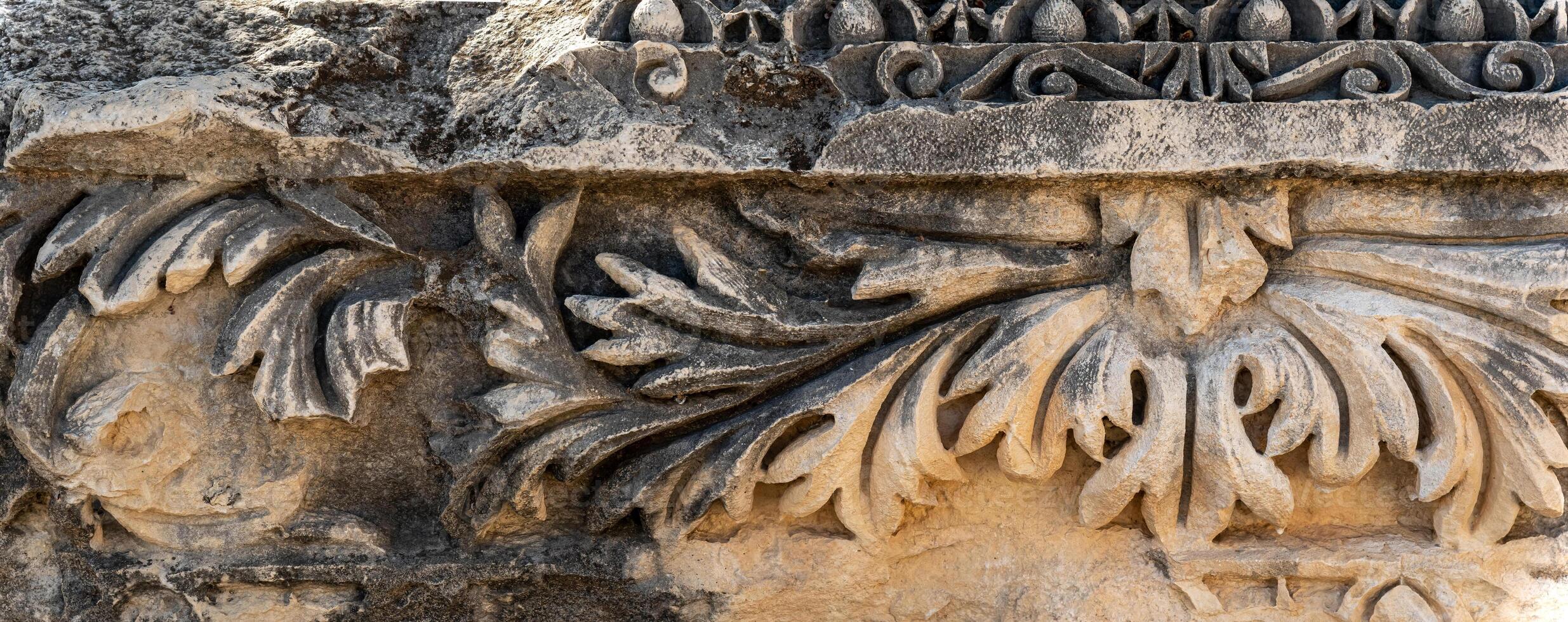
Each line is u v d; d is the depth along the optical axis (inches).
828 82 87.6
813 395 89.4
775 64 87.7
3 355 88.8
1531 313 87.7
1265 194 88.3
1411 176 87.1
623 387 90.0
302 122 87.4
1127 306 89.9
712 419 90.5
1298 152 86.7
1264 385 88.7
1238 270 88.5
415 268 89.3
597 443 89.7
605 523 91.1
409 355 89.9
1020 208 88.7
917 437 89.2
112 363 88.9
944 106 87.1
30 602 90.8
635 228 90.1
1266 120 86.7
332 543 90.8
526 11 90.2
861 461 90.4
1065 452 91.0
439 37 90.1
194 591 90.3
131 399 88.4
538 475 90.4
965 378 89.3
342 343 88.3
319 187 88.5
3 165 87.3
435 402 90.4
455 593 91.2
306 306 88.6
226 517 90.1
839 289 90.0
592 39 88.0
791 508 90.7
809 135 87.4
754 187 89.0
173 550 90.3
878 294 88.8
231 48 88.8
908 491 90.0
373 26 89.6
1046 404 90.0
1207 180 88.0
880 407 89.9
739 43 88.3
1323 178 87.7
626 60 87.7
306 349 88.7
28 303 88.7
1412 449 88.7
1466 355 88.3
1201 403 89.4
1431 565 90.3
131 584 90.1
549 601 92.0
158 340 89.2
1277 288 89.3
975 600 92.1
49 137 86.2
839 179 87.9
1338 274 89.1
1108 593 91.5
